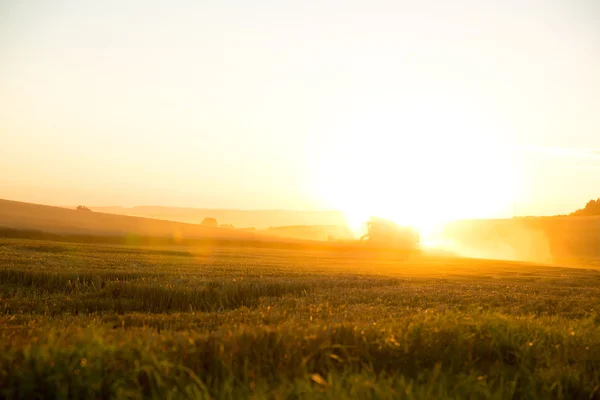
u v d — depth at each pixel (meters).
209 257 55.50
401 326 11.95
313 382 8.51
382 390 7.99
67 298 21.11
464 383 8.80
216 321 15.01
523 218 189.88
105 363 8.43
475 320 13.26
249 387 8.08
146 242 89.75
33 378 7.93
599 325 17.12
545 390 9.19
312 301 22.27
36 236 78.81
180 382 8.12
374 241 113.62
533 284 35.94
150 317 15.84
